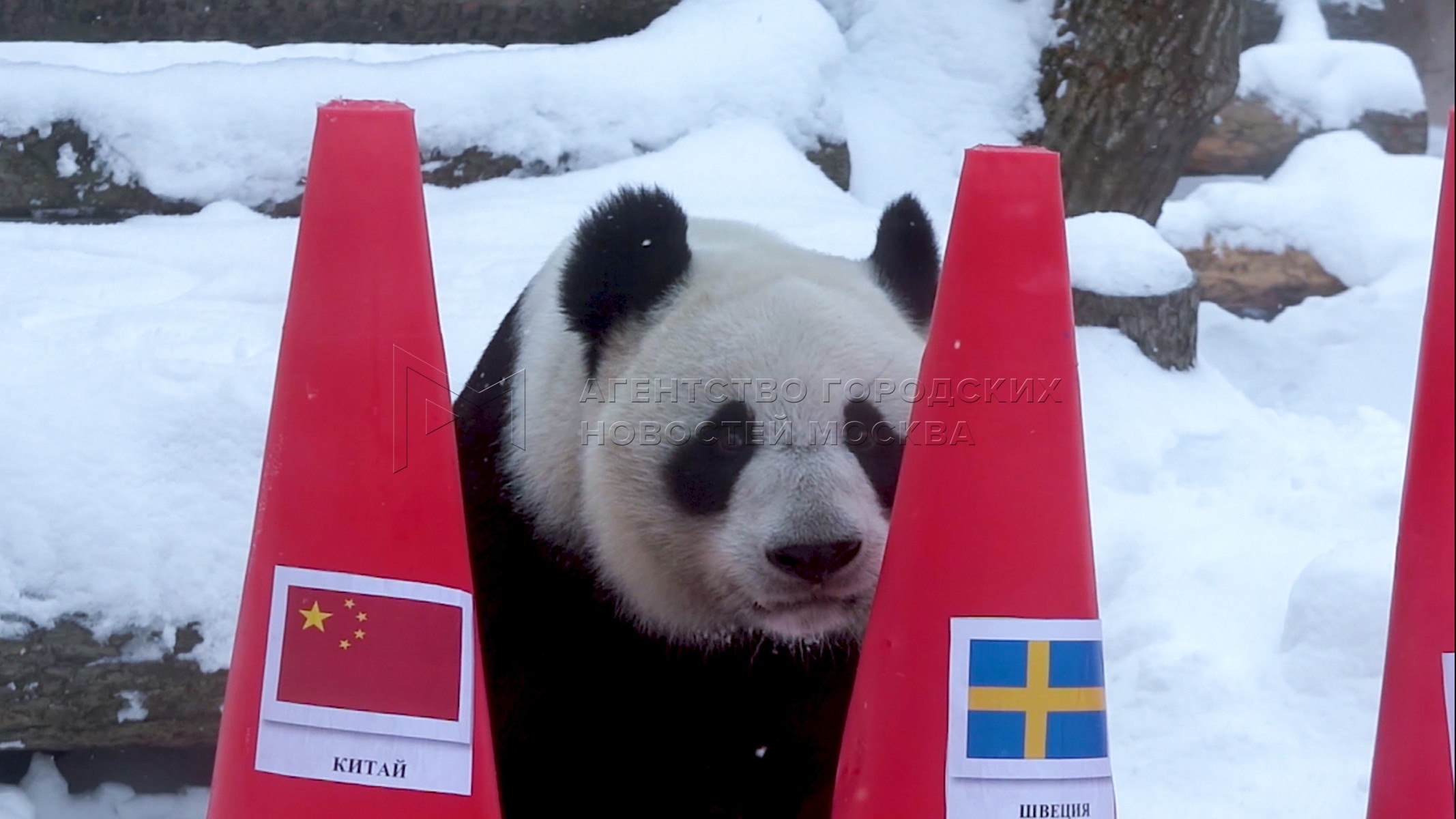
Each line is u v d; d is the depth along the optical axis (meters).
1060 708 2.46
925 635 2.47
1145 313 5.47
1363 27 9.82
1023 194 2.43
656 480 2.92
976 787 2.44
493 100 5.60
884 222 3.29
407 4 5.92
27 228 5.07
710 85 5.88
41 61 6.18
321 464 2.42
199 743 3.57
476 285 4.62
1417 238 7.49
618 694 3.19
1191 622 3.99
